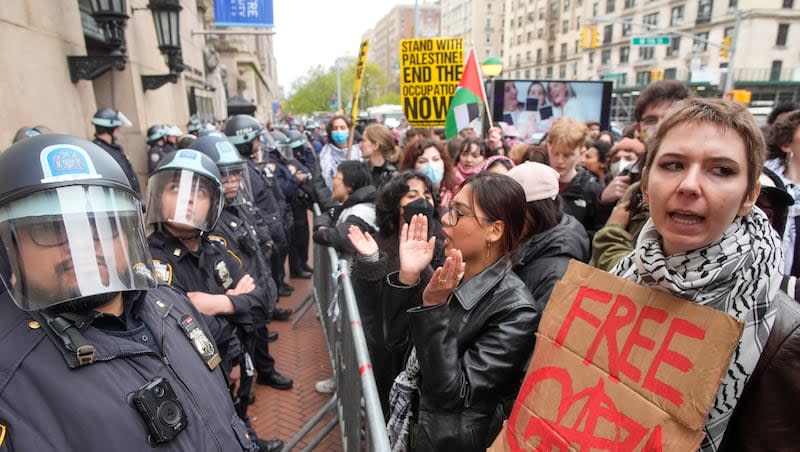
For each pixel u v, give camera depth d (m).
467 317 1.46
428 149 3.41
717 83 29.69
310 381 3.57
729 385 0.90
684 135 0.92
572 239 1.99
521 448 1.16
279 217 4.56
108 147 4.68
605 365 1.05
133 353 1.04
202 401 1.16
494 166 3.05
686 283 0.93
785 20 33.78
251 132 4.22
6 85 3.37
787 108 2.72
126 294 1.13
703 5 37.09
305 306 4.72
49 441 0.87
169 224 1.92
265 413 3.19
